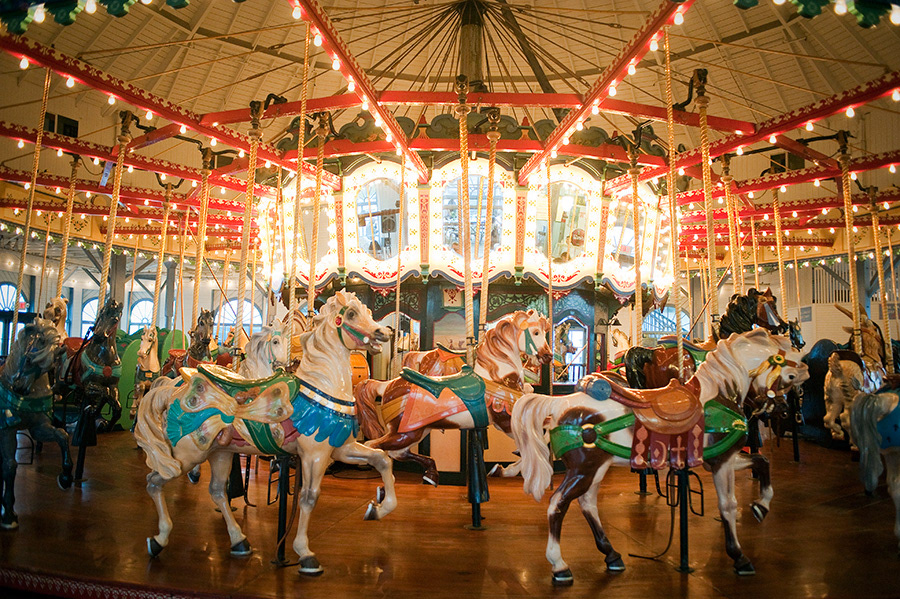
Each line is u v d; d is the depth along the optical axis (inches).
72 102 644.7
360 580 166.4
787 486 299.4
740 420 180.5
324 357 187.5
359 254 381.7
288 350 218.2
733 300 245.4
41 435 234.2
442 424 239.9
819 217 658.8
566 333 388.5
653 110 310.8
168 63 620.4
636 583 166.6
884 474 325.1
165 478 179.2
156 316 385.4
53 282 932.6
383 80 681.0
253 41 622.8
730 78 636.1
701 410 176.6
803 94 624.4
